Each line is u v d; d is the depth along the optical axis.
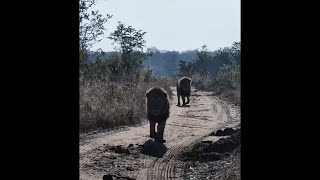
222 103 31.09
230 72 53.16
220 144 12.29
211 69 88.25
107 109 17.55
